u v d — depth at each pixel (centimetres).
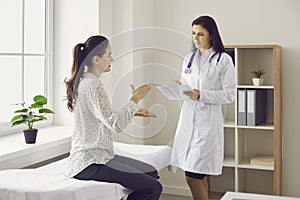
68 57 415
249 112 405
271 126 406
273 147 432
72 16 413
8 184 248
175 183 464
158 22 466
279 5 423
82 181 259
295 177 427
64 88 417
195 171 334
